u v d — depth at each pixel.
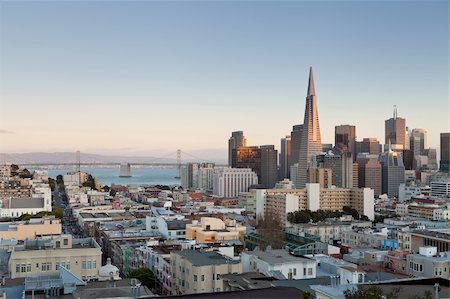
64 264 150.38
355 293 65.31
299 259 141.00
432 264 159.00
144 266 191.50
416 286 77.38
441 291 74.00
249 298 79.12
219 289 138.25
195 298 79.38
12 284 120.38
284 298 78.75
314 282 112.94
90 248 155.88
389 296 66.56
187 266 144.12
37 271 147.38
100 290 101.12
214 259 146.50
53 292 108.69
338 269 140.50
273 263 135.25
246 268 148.00
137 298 86.50
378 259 188.12
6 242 187.25
